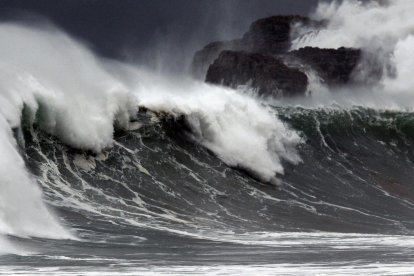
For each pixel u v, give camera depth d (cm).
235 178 12069
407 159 15638
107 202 9650
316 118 15825
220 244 7869
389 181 14012
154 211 9762
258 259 6619
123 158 11150
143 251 6975
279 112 15288
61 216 8538
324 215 11075
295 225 10194
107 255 6531
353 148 15425
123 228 8425
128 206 9731
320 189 12644
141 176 10900
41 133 10344
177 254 6875
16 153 8412
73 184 9944
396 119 17075
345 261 6544
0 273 5294
